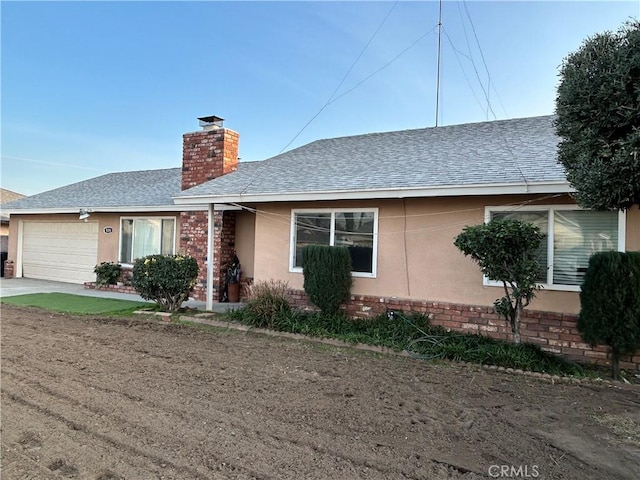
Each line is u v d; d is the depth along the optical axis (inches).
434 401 189.6
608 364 252.7
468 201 303.7
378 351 274.5
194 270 401.4
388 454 138.4
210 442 144.5
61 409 172.6
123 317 382.0
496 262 244.2
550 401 192.7
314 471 126.1
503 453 141.4
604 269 221.3
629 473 129.9
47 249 674.8
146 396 188.9
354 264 347.9
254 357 259.1
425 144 398.3
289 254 376.5
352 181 331.0
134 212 559.5
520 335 270.1
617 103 152.8
